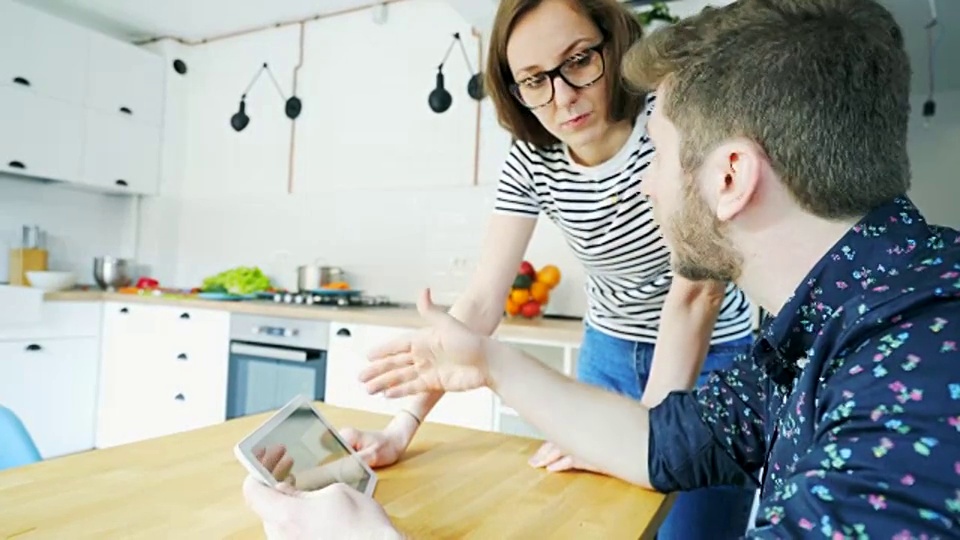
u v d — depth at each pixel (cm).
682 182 55
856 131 47
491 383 88
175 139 376
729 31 52
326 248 336
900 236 47
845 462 37
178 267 380
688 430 80
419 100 312
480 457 91
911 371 37
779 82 48
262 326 271
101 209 377
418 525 66
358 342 247
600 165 113
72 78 325
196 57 378
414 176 313
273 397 268
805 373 47
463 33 302
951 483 33
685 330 103
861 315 43
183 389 293
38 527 61
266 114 356
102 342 322
